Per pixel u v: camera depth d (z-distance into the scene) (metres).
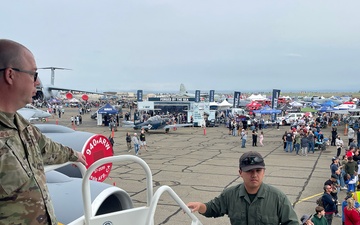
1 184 1.47
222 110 51.22
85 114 69.31
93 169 2.03
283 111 53.00
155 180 13.68
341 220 9.30
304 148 20.72
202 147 24.16
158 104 50.59
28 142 1.66
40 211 1.57
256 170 2.56
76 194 2.74
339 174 12.08
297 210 9.97
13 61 1.61
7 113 1.61
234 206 2.71
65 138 3.94
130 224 2.22
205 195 11.41
